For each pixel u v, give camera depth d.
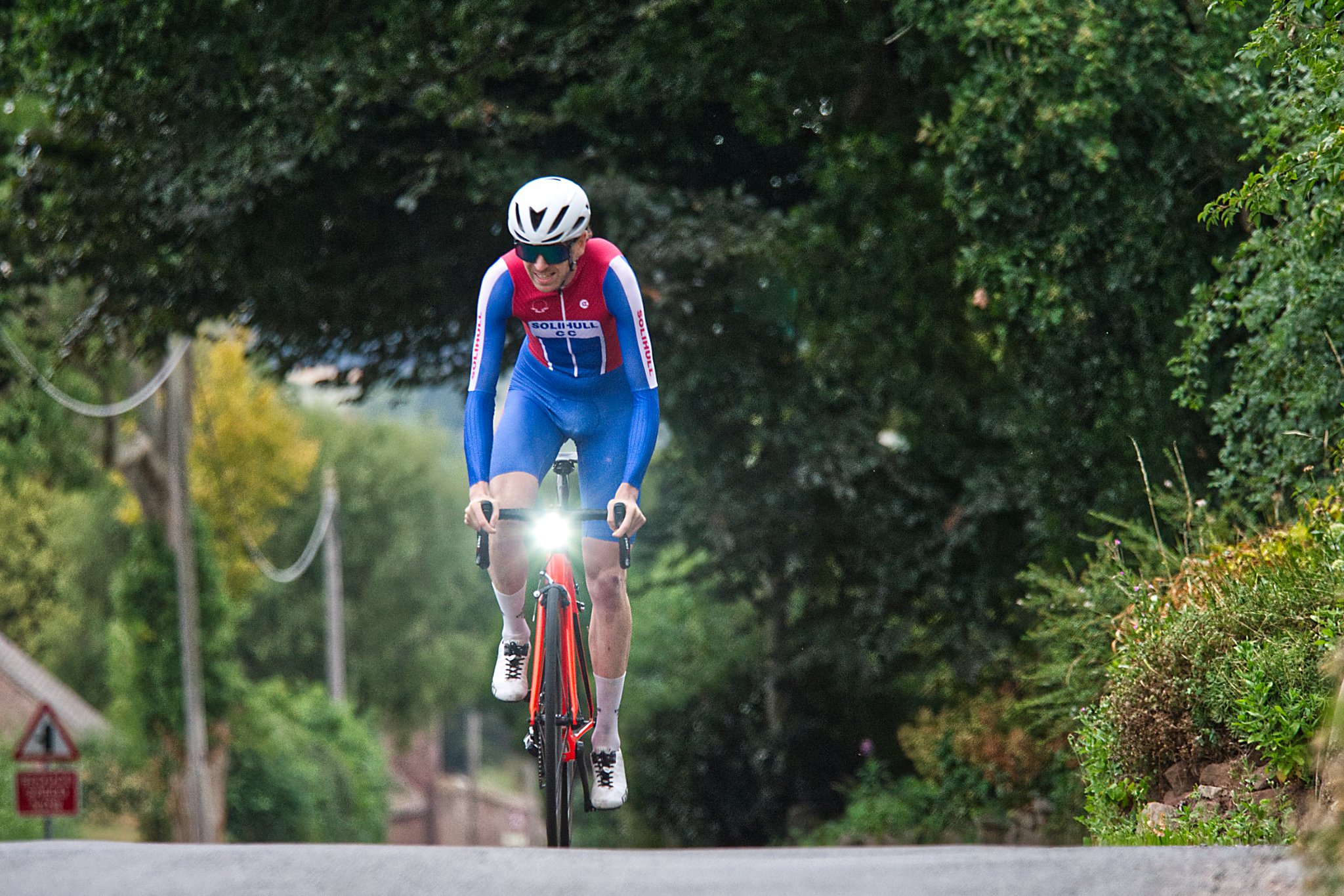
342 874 14.63
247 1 43.62
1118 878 13.55
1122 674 23.92
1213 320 31.64
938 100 43.84
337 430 176.38
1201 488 36.41
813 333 48.09
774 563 53.72
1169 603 24.67
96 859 16.03
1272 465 30.81
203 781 86.50
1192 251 36.34
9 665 123.56
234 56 45.69
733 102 44.00
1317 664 20.34
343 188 46.19
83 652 144.88
